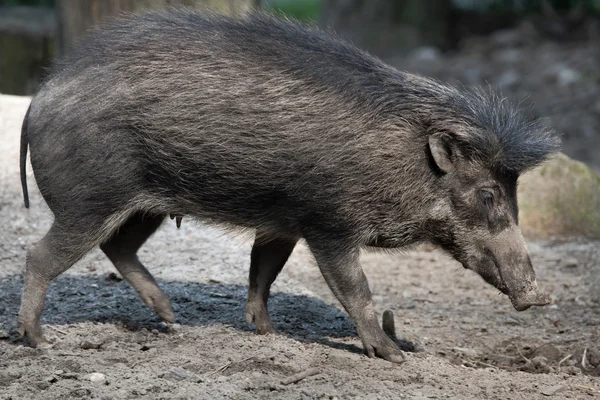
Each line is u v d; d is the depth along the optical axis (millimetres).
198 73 13883
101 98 13781
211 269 18656
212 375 13008
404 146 14000
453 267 21625
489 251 14320
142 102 13766
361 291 14328
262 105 13773
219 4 23734
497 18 49750
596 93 38938
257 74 13914
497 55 45719
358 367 13828
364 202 13992
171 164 13930
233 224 14562
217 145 13781
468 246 14422
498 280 14297
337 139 13750
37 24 32094
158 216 15344
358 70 14320
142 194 14219
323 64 14164
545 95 39062
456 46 48406
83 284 17375
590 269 21172
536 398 13047
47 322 15188
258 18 15086
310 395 12406
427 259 22109
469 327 17750
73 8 24609
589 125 35562
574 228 23406
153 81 13828
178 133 13781
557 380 14055
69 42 24938
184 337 14734
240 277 18391
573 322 18156
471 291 20078
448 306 19047
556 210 23516
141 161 13953
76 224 13984
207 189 14102
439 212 14312
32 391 12047
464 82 41000
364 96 14000
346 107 13883
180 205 14391
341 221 14008
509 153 14133
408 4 47250
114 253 15328
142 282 15305
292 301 17531
